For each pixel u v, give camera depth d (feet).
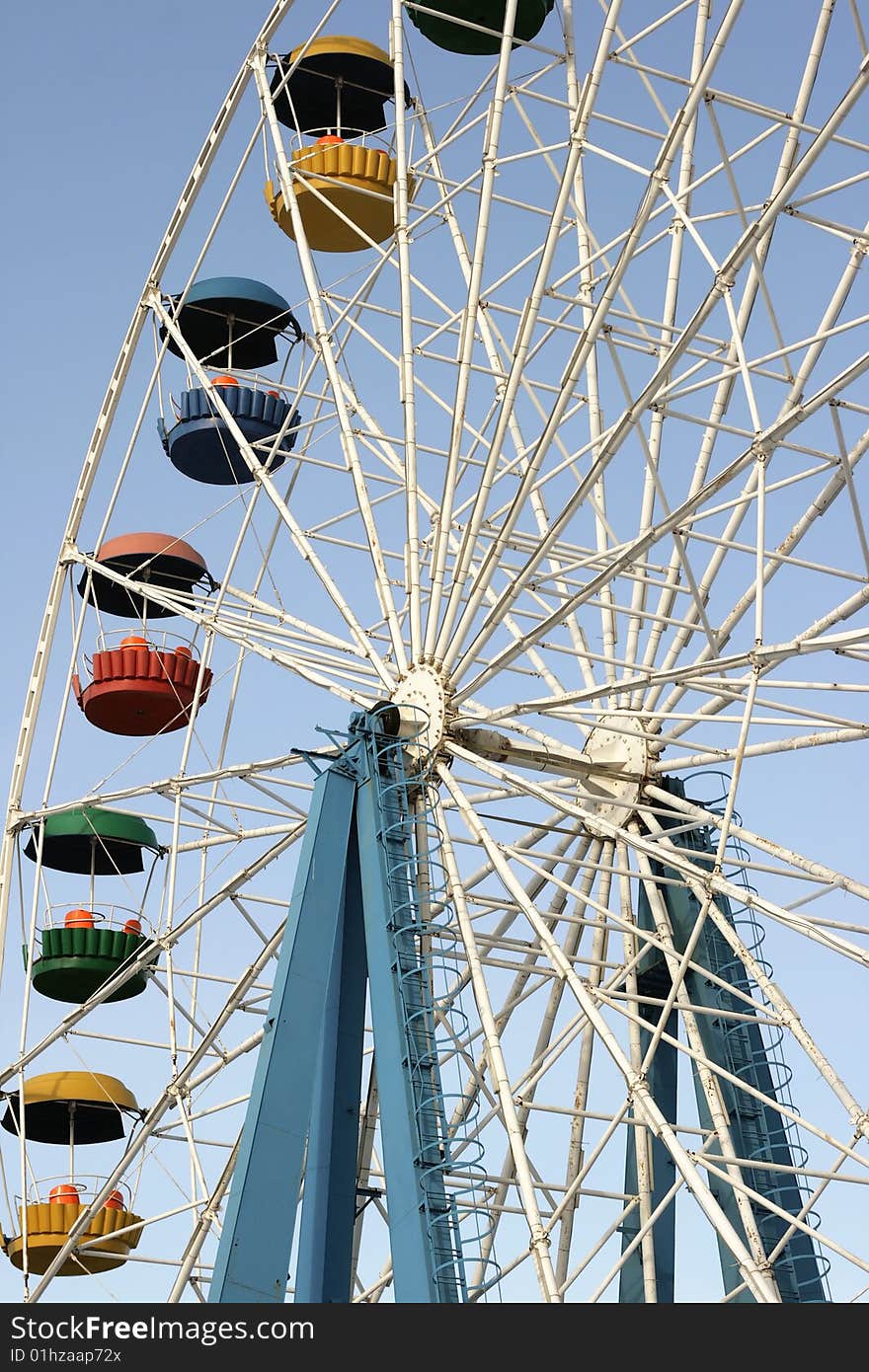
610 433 75.56
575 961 83.97
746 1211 79.87
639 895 89.66
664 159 75.05
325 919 77.30
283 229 109.50
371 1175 85.66
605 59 82.17
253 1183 69.97
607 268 96.53
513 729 89.97
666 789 90.79
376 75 110.32
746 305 86.48
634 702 91.45
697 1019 85.66
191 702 109.29
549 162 98.43
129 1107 110.11
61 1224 105.09
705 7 91.50
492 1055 72.79
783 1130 83.76
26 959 107.86
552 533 79.20
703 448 90.68
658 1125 71.41
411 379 89.66
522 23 101.45
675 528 75.00
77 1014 96.78
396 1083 72.74
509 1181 75.97
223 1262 68.44
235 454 111.55
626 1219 86.74
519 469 95.04
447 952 77.41
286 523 94.17
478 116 93.25
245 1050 92.73
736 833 83.71
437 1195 70.03
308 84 111.55
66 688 107.04
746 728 74.08
